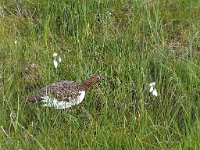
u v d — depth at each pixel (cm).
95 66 757
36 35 823
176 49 805
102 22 836
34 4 866
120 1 875
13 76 729
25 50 791
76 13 838
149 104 704
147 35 824
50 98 664
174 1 882
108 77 743
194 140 613
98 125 641
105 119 661
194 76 723
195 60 771
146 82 720
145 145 627
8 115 677
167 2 882
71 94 667
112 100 702
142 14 838
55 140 630
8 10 851
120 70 744
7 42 796
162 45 794
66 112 670
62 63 760
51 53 776
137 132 652
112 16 858
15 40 790
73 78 741
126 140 628
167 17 856
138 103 699
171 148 611
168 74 742
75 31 830
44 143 627
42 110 675
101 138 630
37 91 694
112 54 780
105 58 777
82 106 693
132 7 854
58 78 738
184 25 855
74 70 745
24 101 690
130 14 855
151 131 647
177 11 870
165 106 695
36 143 625
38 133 650
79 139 630
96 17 848
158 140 610
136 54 774
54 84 679
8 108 681
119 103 699
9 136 625
